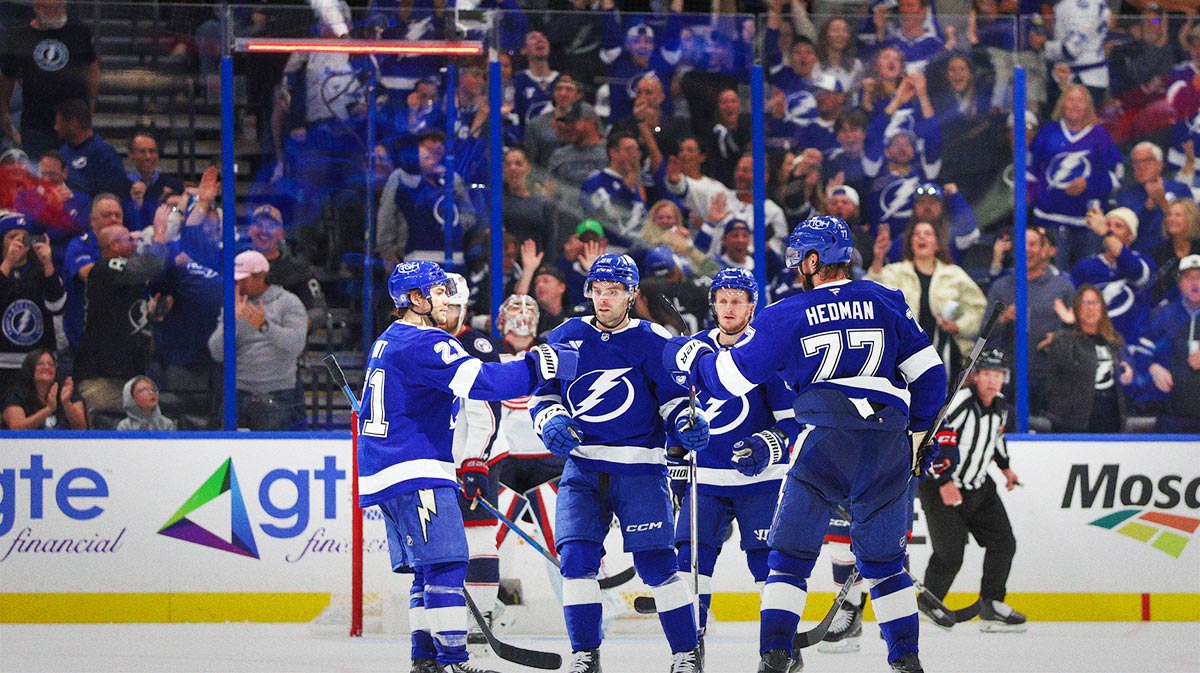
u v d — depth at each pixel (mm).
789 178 26406
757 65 26219
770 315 15844
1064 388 26766
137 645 22547
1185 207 26688
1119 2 31359
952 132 26438
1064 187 26562
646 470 16891
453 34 25797
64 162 25391
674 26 26094
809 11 31906
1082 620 26109
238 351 25766
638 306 26250
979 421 24641
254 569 25344
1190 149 26609
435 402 17016
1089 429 26781
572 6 31188
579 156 26094
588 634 16688
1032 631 24734
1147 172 26609
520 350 24453
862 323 15648
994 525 24672
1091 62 26422
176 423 25766
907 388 16141
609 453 16891
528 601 24828
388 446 16750
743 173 26344
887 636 15984
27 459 25172
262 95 25656
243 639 23375
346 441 25547
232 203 25688
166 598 25250
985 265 26609
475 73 25891
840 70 26344
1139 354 26828
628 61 26062
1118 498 26297
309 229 25859
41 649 22031
